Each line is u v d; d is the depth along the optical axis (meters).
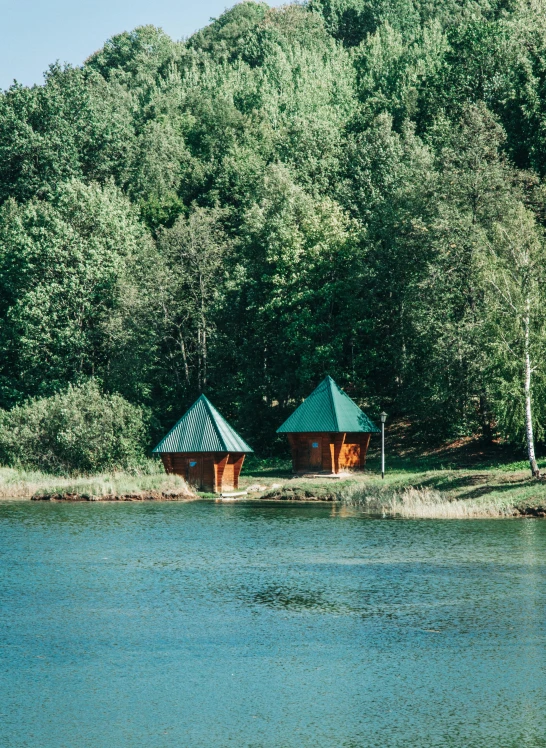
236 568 26.52
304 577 24.98
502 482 44.91
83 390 61.56
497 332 46.78
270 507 45.28
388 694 15.02
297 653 17.45
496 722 13.72
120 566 27.02
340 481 52.72
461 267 57.50
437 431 60.56
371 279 64.56
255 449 67.88
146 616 20.48
